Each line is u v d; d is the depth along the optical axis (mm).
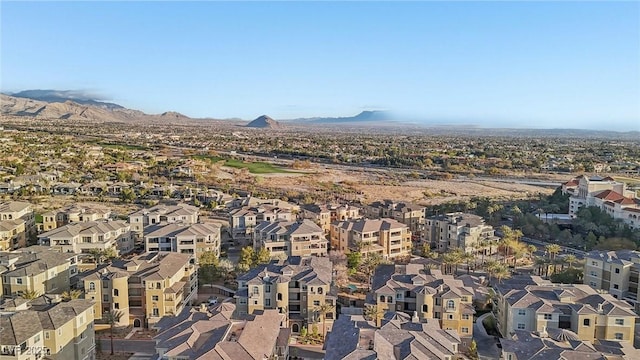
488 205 194125
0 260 98688
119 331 90938
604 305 81688
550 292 87500
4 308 71938
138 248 146750
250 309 93812
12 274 92188
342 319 74750
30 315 68062
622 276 102062
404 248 143875
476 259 138375
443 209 192625
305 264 104000
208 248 129750
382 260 121938
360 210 182000
